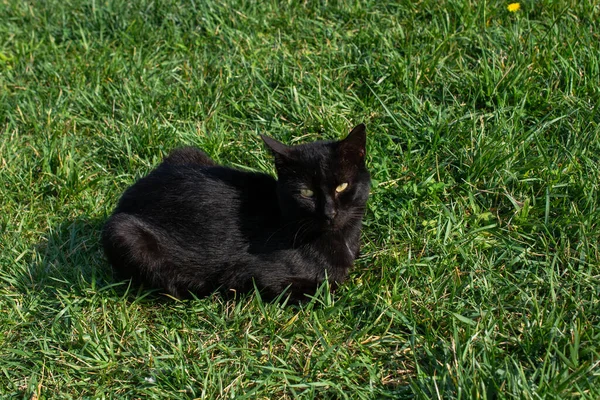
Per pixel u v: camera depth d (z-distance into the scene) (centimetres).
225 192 175
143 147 196
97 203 189
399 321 167
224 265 174
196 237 175
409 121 194
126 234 173
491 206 182
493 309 167
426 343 163
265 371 163
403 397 159
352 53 207
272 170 190
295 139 195
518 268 174
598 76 193
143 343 167
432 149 188
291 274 173
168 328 171
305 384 161
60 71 212
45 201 191
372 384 161
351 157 170
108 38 220
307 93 201
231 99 202
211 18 218
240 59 210
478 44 204
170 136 196
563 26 203
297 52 209
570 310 166
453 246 175
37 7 230
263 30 216
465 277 172
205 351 165
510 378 155
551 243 175
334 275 174
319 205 170
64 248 184
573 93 192
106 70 210
